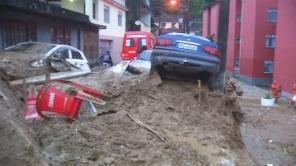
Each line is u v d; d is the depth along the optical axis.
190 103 9.45
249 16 35.19
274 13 33.06
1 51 13.17
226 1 11.50
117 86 10.37
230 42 42.12
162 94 9.60
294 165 10.12
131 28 47.72
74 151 5.56
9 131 4.25
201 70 9.92
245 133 12.96
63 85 7.93
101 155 5.62
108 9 36.12
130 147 6.04
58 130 6.12
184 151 6.34
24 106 6.79
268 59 33.34
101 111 7.68
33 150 4.36
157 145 6.30
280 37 26.44
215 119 8.87
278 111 18.17
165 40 10.03
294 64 23.45
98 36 31.30
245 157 7.50
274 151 11.22
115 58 38.59
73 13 24.25
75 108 6.71
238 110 13.11
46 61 11.77
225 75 11.36
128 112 7.88
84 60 16.28
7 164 4.07
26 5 18.16
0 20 17.27
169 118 8.09
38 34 20.70
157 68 10.55
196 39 9.99
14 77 9.45
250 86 32.03
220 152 6.78
